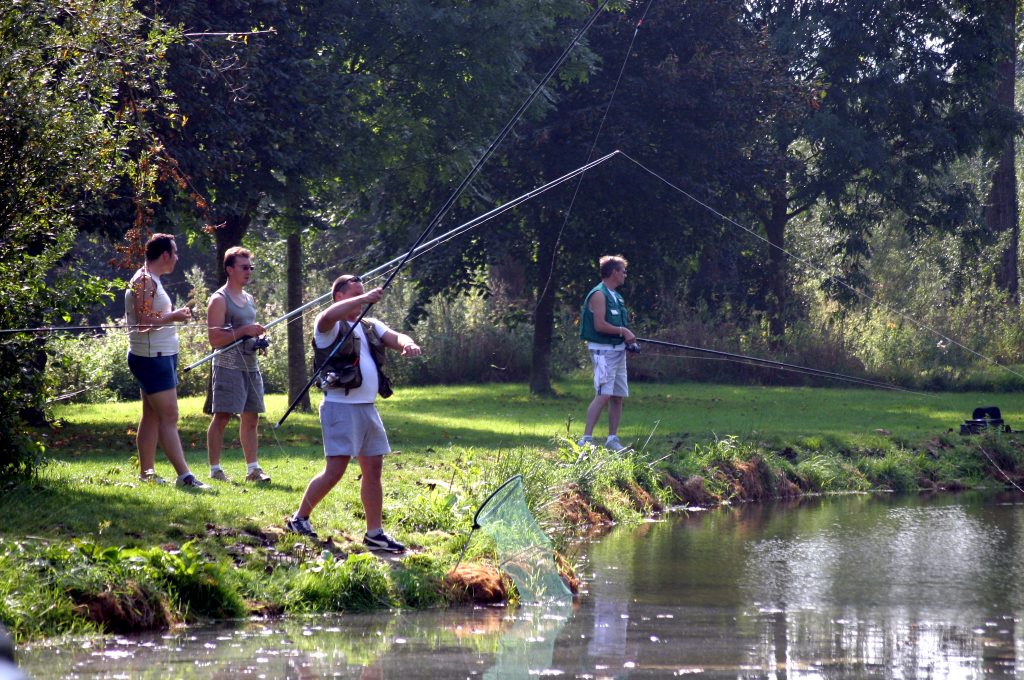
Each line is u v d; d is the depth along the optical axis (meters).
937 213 88.56
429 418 49.91
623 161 62.34
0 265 21.70
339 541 20.66
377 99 50.41
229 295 25.12
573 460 32.38
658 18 62.84
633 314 71.38
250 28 40.50
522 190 64.69
